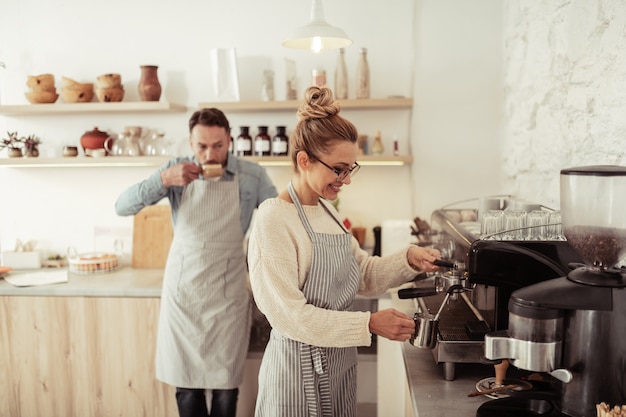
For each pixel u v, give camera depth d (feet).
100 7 10.59
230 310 8.04
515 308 3.87
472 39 9.80
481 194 10.03
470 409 4.31
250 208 8.44
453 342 4.84
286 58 10.17
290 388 4.94
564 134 6.56
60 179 11.08
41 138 11.00
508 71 9.29
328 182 4.74
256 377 9.06
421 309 6.02
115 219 11.02
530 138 7.98
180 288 7.99
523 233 5.16
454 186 10.09
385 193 10.31
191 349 7.97
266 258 4.58
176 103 10.55
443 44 9.87
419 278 5.72
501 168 9.86
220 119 7.85
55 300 8.87
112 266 10.21
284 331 4.48
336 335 4.38
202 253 8.01
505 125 9.54
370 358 8.94
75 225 11.13
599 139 5.55
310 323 4.39
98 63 10.70
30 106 10.12
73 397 9.03
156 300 8.69
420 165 10.12
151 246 10.55
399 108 10.05
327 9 10.03
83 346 8.91
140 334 8.76
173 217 8.36
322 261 4.90
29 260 10.61
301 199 5.03
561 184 4.00
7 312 8.99
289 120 10.36
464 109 9.93
